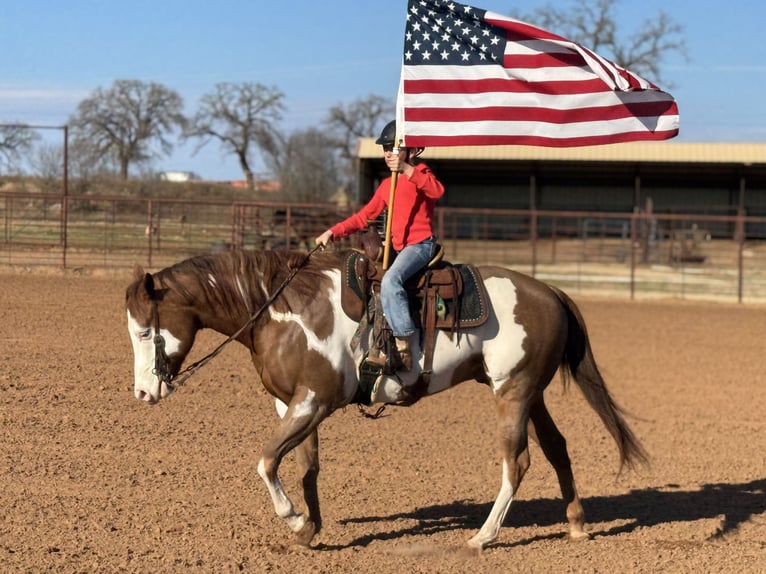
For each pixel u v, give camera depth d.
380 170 49.00
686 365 15.27
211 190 60.19
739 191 48.59
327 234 6.17
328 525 6.64
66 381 10.38
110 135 79.25
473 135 6.68
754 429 10.88
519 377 6.26
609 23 60.38
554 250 30.55
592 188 49.66
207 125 84.00
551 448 6.67
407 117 6.63
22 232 25.08
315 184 70.94
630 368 14.88
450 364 6.16
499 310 6.24
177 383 6.01
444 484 7.92
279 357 5.88
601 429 10.46
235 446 8.49
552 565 5.98
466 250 38.16
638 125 6.77
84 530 6.07
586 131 6.78
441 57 6.73
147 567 5.50
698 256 34.84
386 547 6.18
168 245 26.72
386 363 5.93
